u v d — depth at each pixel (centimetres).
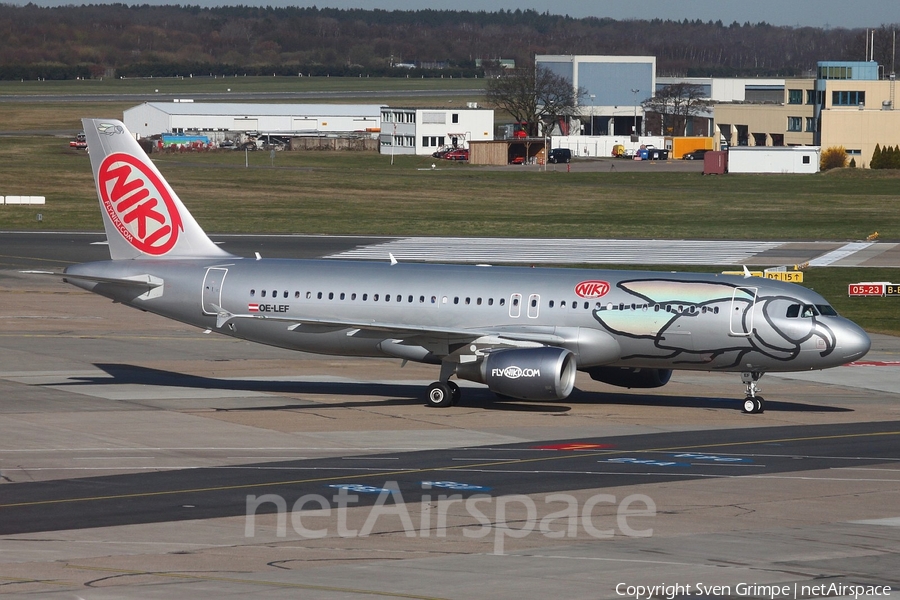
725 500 11050
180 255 18500
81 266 18512
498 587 7962
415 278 17475
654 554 8956
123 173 18412
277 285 17750
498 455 13412
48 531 9681
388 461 13000
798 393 18662
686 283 16738
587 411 16812
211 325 18112
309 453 13462
